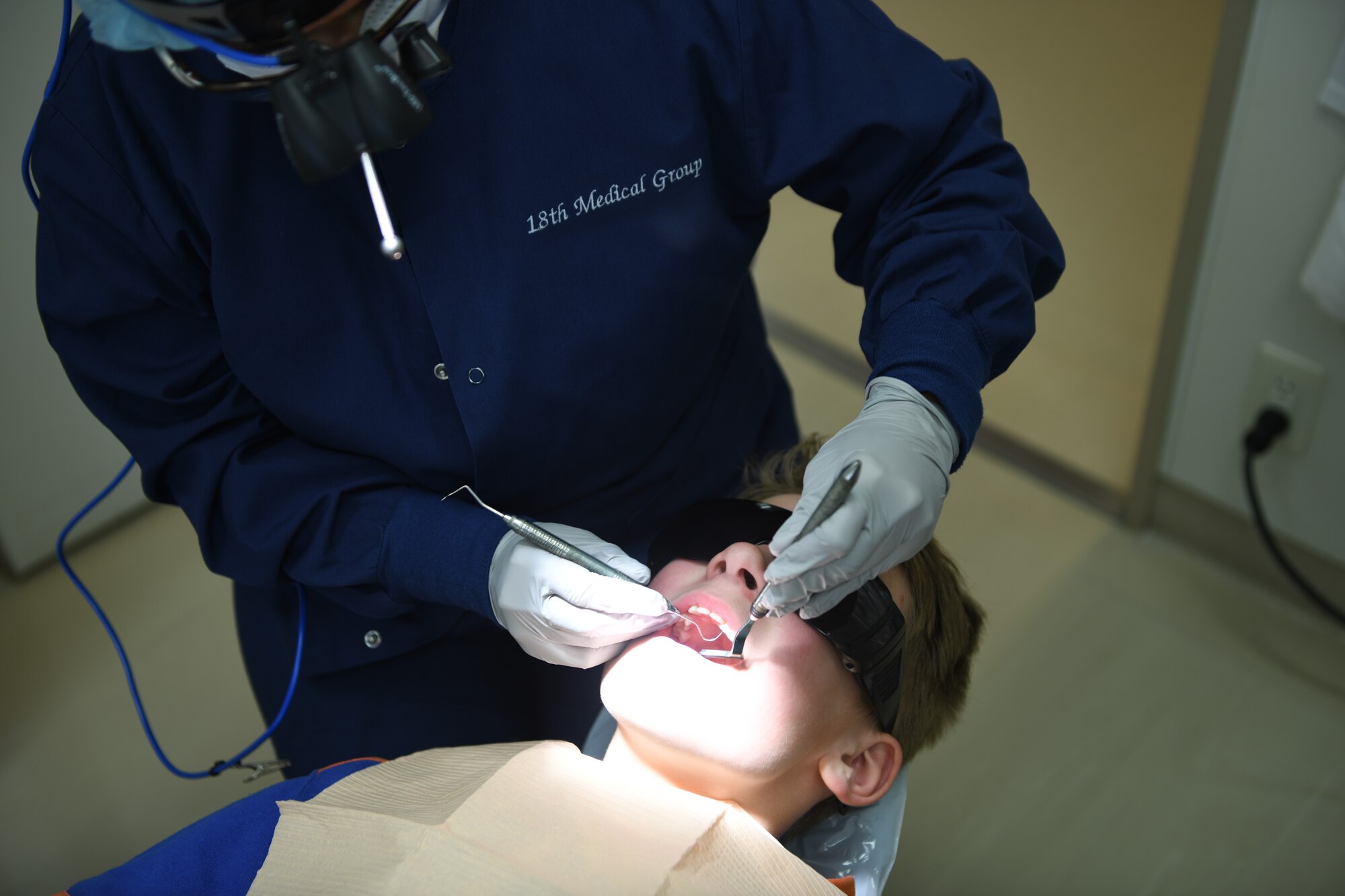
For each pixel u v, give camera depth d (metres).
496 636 1.57
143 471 1.34
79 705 2.28
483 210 1.23
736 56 1.26
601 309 1.28
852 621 1.23
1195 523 2.46
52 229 1.23
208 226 1.18
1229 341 2.20
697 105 1.27
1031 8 2.55
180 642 2.38
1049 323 2.77
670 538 1.40
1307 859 1.93
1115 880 1.93
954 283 1.24
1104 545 2.53
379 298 1.27
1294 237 2.02
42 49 2.05
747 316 1.62
